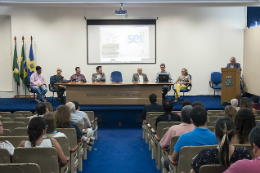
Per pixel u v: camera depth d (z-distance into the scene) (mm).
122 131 6102
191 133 2234
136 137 5504
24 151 2104
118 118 6660
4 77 9266
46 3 6910
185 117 2656
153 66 9266
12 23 9008
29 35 9047
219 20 9250
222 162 1583
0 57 9227
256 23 8570
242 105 4105
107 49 9172
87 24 9086
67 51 9133
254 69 8633
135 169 3662
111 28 9133
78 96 6852
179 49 9266
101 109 6617
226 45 9312
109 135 5699
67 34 9102
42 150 2104
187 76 8117
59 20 9078
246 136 2236
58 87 7961
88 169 3656
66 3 6930
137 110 6629
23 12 9008
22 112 4945
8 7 8977
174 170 2336
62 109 3205
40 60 9125
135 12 9133
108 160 4039
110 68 9234
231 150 1668
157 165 3508
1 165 1806
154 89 6863
